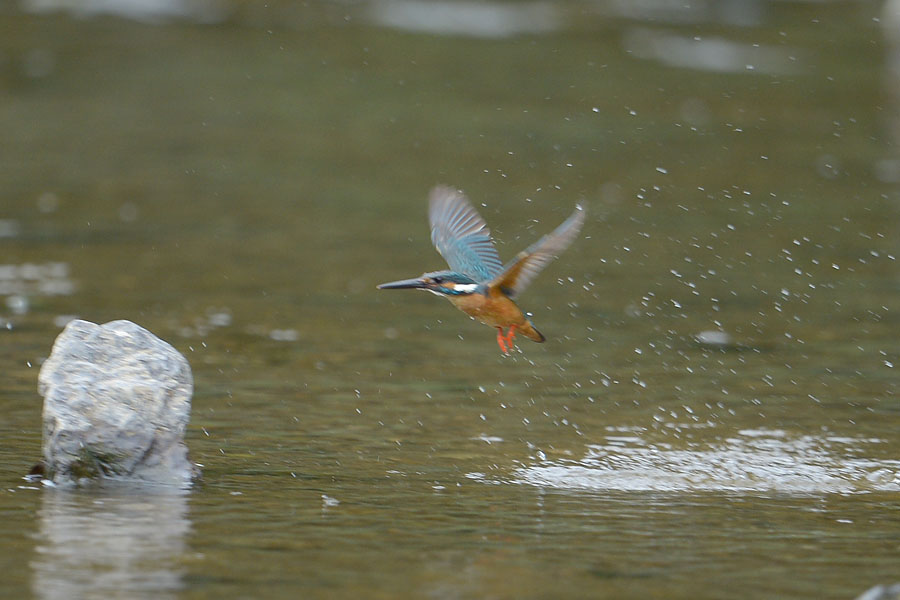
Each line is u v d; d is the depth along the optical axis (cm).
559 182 2283
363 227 1952
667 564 646
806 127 2825
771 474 859
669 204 2134
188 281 1577
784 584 618
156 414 795
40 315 1360
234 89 3023
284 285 1577
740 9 4156
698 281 1634
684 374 1173
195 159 2417
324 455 880
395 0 4022
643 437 952
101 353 807
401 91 3053
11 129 2578
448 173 2342
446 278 769
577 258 1762
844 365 1215
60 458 775
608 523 727
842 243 1873
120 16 3675
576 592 598
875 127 2852
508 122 2786
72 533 673
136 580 600
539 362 1221
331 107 2895
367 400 1055
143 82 3048
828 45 3725
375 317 1423
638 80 3231
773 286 1608
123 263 1666
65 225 1888
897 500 798
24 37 3388
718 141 2670
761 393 1102
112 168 2314
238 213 2025
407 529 702
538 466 866
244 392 1071
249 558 639
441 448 910
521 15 3928
